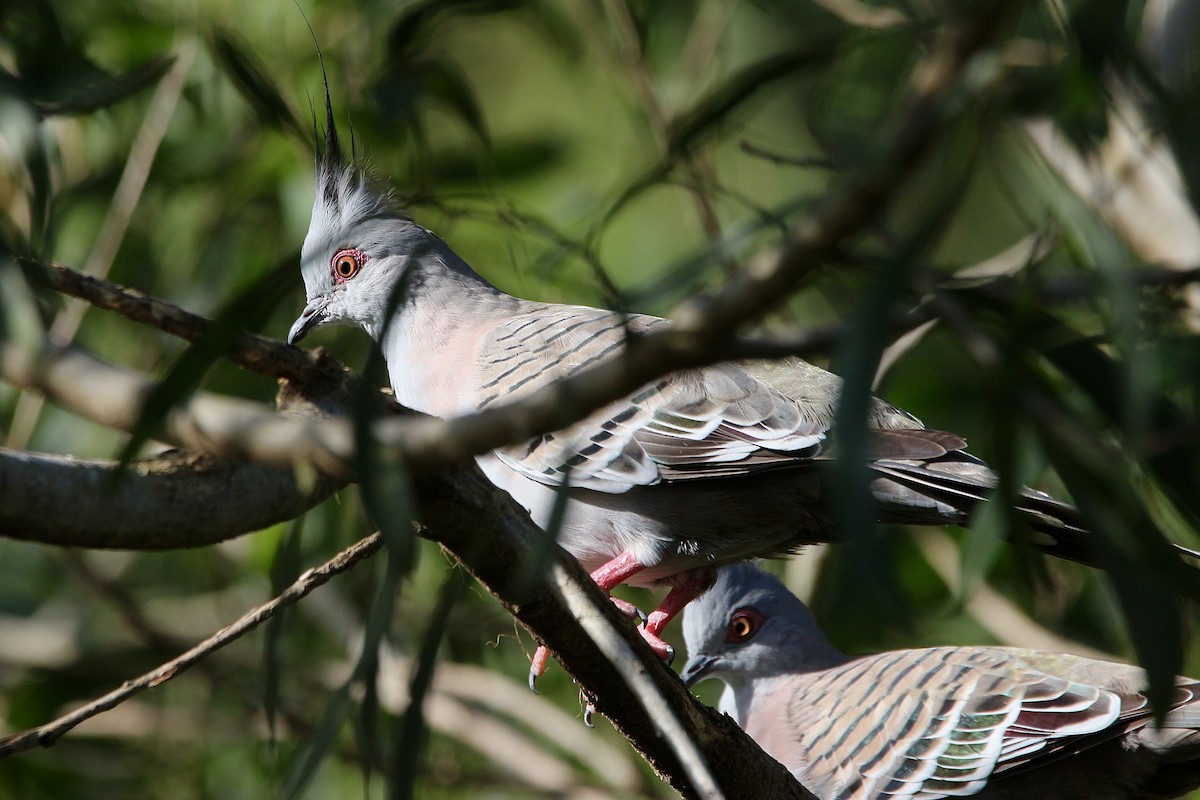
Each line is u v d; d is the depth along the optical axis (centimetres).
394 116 913
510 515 604
